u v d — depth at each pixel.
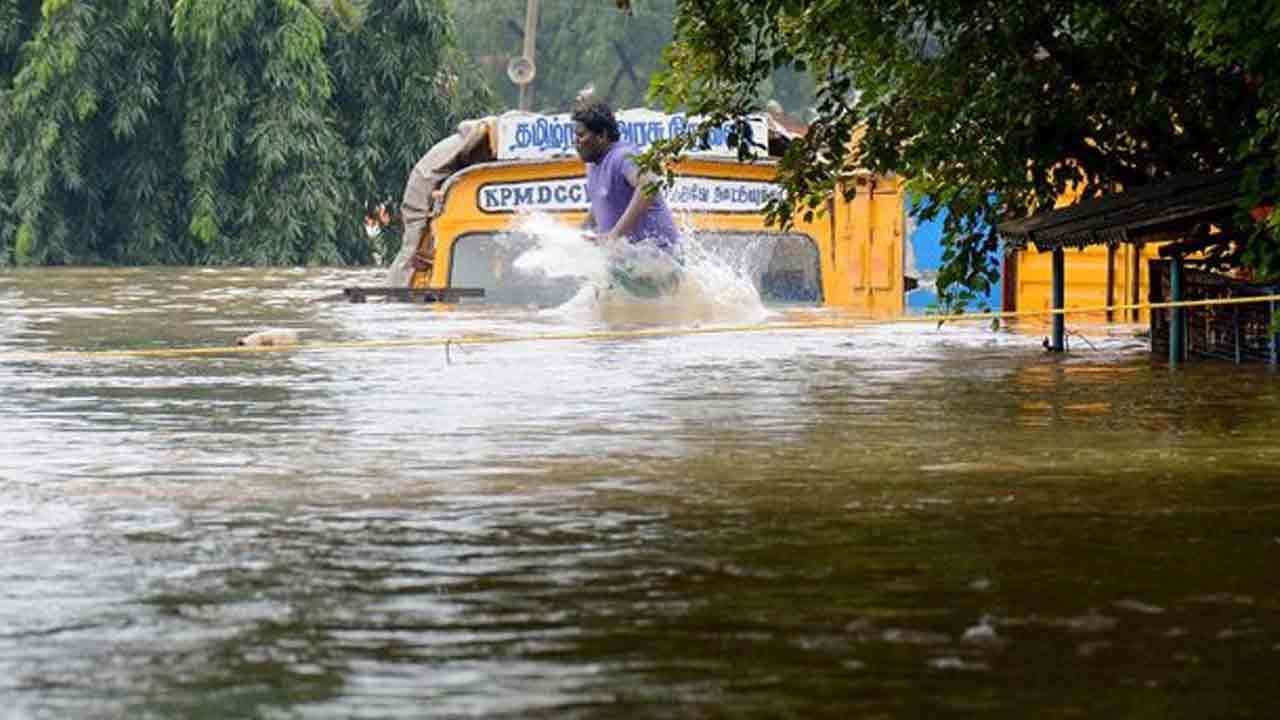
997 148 19.45
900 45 18.95
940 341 21.73
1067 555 9.07
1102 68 18.95
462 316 25.95
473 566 8.89
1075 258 25.30
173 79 58.28
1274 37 15.54
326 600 8.24
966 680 7.00
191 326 24.47
